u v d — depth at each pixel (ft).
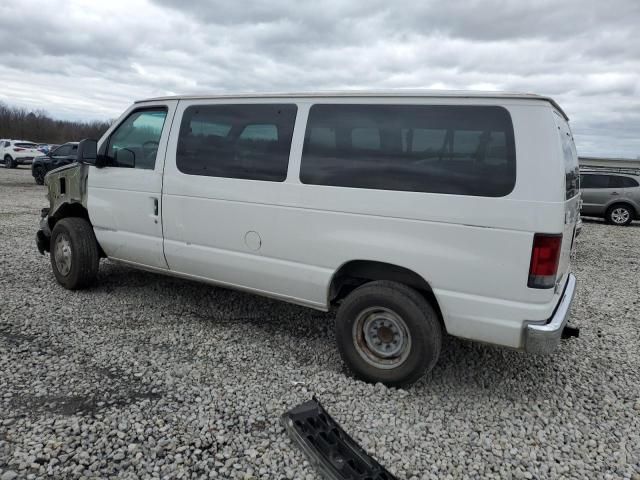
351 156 11.41
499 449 9.43
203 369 12.04
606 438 9.99
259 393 10.95
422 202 10.53
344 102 11.60
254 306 16.75
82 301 16.39
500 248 9.87
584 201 52.37
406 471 8.68
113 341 13.39
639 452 9.55
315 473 8.42
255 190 12.66
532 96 9.72
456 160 10.30
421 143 10.66
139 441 9.02
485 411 10.80
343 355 11.82
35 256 22.36
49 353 12.44
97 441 8.92
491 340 10.28
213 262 13.73
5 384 10.81
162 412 9.98
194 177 13.73
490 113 10.06
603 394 11.82
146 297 17.13
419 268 10.68
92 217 16.43
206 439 9.17
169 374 11.65
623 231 46.03
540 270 9.62
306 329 15.01
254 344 13.73
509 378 12.41
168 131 14.37
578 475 8.78
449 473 8.69
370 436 9.59
